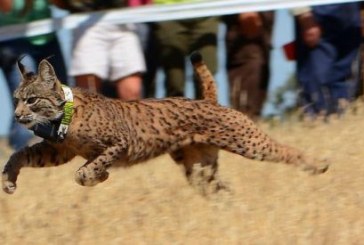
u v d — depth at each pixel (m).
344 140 27.33
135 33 29.95
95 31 29.72
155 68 30.80
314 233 20.88
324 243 20.56
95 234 21.45
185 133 24.31
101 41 29.77
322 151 26.64
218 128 24.41
